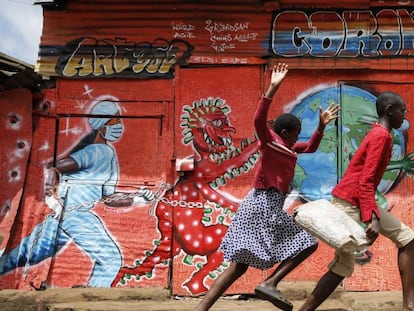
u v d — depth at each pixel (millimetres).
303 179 6426
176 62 6629
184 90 6605
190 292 6293
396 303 5559
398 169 6395
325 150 6457
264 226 4516
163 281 6336
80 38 6715
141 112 6621
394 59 6465
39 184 6555
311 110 6508
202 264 6340
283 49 6559
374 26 6531
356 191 4402
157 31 6688
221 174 6484
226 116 6555
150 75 6633
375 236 4203
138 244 6414
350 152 6438
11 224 6430
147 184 6523
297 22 6586
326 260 6281
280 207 4562
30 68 6824
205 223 6410
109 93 6664
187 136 6555
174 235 6410
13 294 6043
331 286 4477
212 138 6535
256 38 6598
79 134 6633
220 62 6578
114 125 6629
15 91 6688
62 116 6664
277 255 4500
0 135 6637
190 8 6680
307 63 6508
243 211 4605
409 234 4488
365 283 6207
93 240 6438
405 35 6500
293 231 4559
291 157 4633
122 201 6500
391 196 6355
